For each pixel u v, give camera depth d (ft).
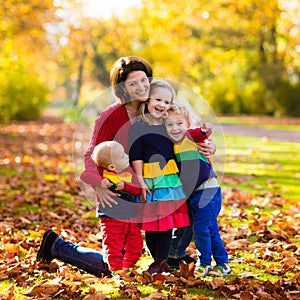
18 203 25.99
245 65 142.31
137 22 118.93
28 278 14.89
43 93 102.63
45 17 84.07
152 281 14.39
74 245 15.74
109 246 14.69
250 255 17.34
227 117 125.08
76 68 155.02
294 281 14.25
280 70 128.67
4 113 93.56
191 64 130.62
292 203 25.90
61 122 99.91
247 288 13.64
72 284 14.10
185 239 15.81
